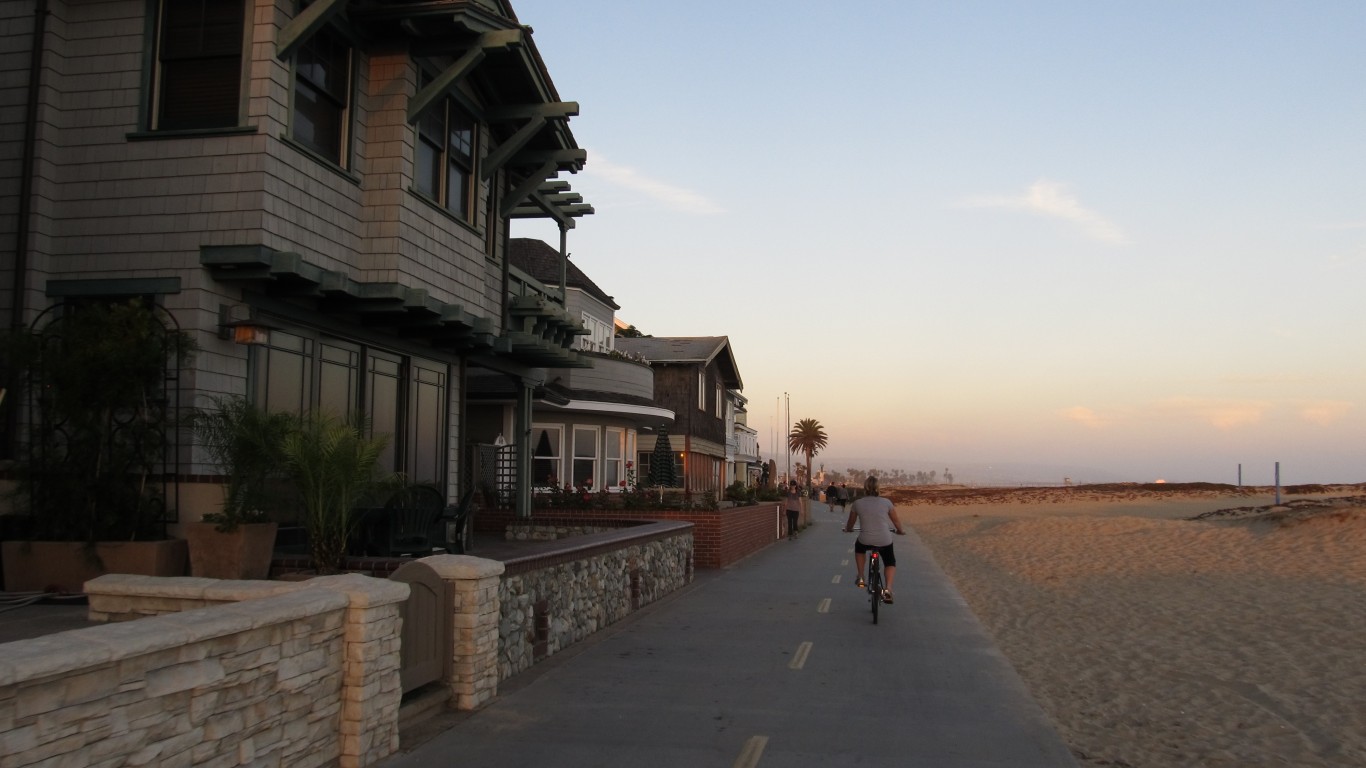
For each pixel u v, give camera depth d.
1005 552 27.94
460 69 11.82
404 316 12.03
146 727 4.54
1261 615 15.24
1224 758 7.43
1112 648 12.33
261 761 5.38
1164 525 31.52
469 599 7.97
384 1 11.62
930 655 10.90
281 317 10.67
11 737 3.83
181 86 10.02
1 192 9.90
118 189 9.88
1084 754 7.43
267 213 9.73
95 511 8.90
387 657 6.58
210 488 9.19
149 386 9.08
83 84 10.07
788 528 33.66
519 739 7.13
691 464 39.72
